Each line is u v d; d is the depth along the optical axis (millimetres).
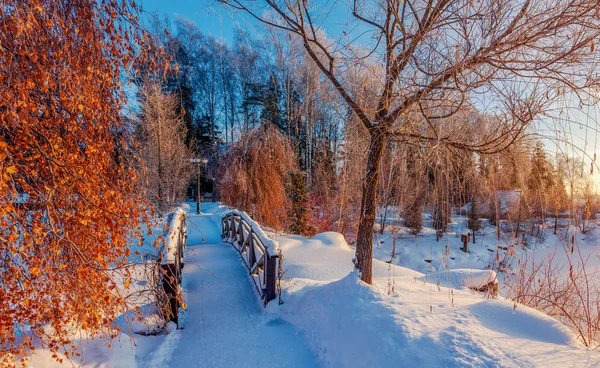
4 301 1904
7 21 1645
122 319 3115
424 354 2148
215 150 14914
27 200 1910
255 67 18141
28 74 1780
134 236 2473
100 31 2020
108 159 2225
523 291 3758
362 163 6074
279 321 3621
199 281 4961
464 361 2006
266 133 11484
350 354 2510
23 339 2254
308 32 3615
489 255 11242
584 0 2092
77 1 1966
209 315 3783
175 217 5250
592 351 2117
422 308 2830
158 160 10797
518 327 2506
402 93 2742
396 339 2363
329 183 12961
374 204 3631
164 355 2877
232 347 3070
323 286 3932
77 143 2074
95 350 2600
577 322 3037
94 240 2133
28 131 1744
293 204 10930
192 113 21344
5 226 1777
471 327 2451
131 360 2686
